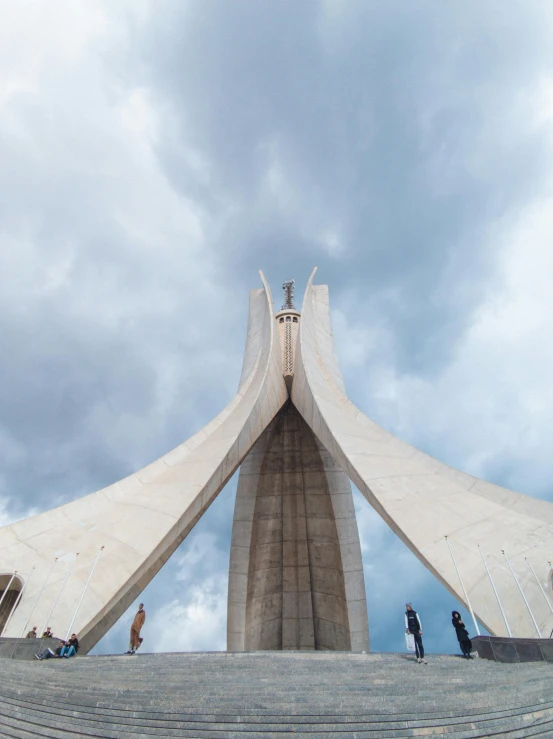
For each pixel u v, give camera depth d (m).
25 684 4.16
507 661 5.85
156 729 3.10
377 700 3.62
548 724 3.25
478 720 3.26
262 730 3.09
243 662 5.73
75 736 3.01
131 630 7.08
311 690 3.99
